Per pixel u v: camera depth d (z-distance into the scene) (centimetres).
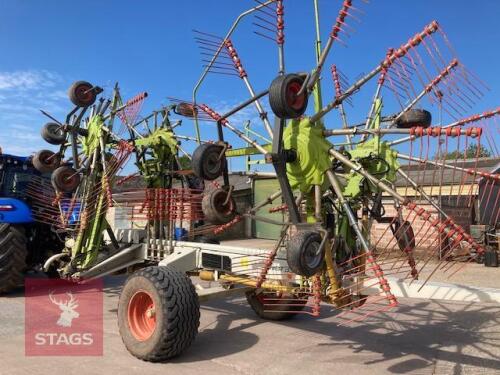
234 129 443
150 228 584
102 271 601
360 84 370
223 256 498
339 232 439
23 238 689
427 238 374
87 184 620
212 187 520
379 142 478
